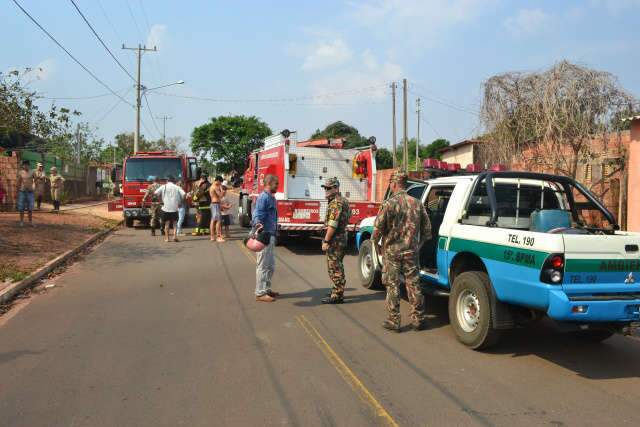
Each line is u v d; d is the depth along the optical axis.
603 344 5.82
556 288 4.57
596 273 4.70
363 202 12.95
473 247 5.56
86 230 15.59
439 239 6.22
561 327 4.76
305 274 9.68
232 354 5.21
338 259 7.39
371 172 13.45
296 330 6.07
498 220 6.27
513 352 5.45
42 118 15.13
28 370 4.77
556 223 5.49
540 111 12.99
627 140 13.85
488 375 4.77
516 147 13.77
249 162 16.66
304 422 3.77
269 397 4.19
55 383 4.46
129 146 60.38
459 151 38.31
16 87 14.42
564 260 4.58
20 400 4.12
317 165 13.13
